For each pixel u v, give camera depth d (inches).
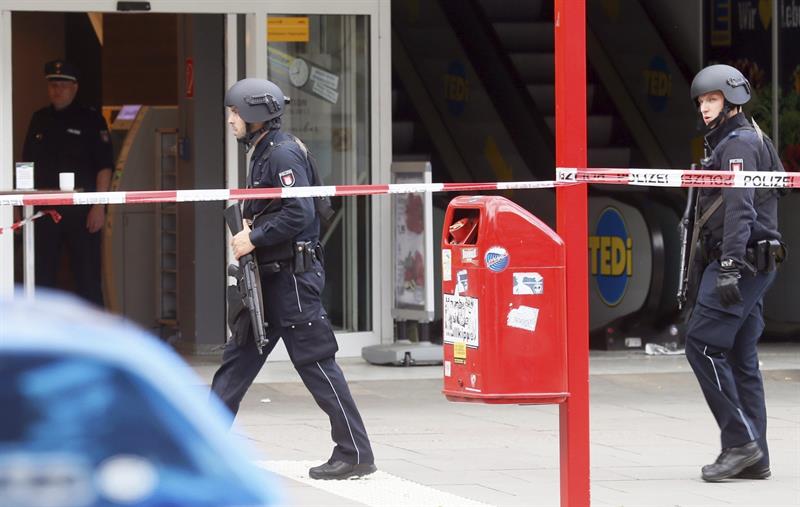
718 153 676.1
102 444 180.4
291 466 701.9
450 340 560.7
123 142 1374.3
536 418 874.1
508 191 1503.4
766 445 690.8
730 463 679.1
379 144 1177.4
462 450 762.8
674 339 1214.9
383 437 804.0
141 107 1348.4
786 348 1262.3
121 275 1298.0
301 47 1163.9
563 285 541.3
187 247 1213.1
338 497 627.8
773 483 677.3
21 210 1187.9
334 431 667.4
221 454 187.6
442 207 1305.4
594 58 1571.1
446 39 1579.7
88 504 178.1
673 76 1481.3
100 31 1768.0
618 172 622.2
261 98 653.9
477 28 1561.3
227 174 1164.5
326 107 1172.5
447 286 561.6
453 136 1555.1
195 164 1189.7
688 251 695.7
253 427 838.5
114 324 197.9
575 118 537.3
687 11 1471.5
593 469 711.1
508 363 537.0
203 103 1187.3
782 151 1382.9
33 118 1238.9
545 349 540.1
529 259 538.0
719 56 1438.2
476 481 673.6
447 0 1584.6
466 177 1540.4
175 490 182.5
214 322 1202.6
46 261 1222.9
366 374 1074.1
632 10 1537.9
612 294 1232.8
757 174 662.5
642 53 1521.9
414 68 1578.5
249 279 644.1
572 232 541.3
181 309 1229.1
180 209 1222.3
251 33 1148.5
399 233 1144.2
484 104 1542.8
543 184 665.0
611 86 1551.4
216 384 663.8
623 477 690.8
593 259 1247.5
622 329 1220.5
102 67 1800.0
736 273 663.8
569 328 543.2
